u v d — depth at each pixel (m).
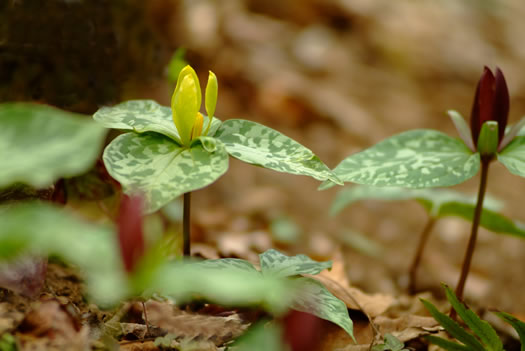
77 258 0.94
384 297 1.23
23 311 1.03
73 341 1.01
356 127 2.46
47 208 0.95
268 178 2.11
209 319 1.10
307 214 1.96
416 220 2.12
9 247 0.94
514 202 2.22
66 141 0.96
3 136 0.96
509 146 1.11
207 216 1.71
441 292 1.54
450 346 1.09
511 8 4.20
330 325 1.13
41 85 1.20
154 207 1.00
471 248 1.15
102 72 1.26
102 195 1.19
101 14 1.25
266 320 1.09
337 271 1.25
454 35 3.47
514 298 1.60
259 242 1.54
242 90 2.46
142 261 0.94
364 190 1.31
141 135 1.05
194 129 1.05
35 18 1.19
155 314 1.10
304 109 2.46
